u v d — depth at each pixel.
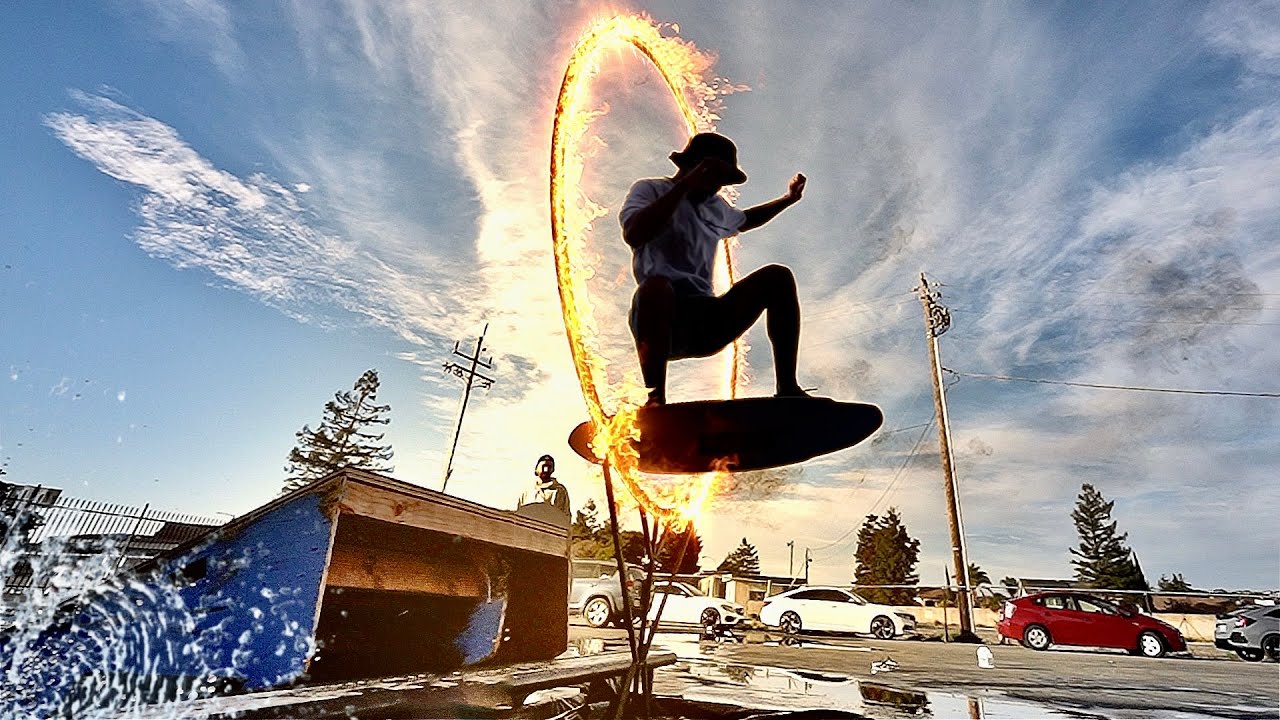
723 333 2.17
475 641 3.14
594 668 2.82
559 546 3.36
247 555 2.02
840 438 2.03
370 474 2.09
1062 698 4.98
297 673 1.82
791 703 3.90
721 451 2.12
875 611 14.67
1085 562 50.44
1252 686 6.52
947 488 20.53
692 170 2.13
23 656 1.94
